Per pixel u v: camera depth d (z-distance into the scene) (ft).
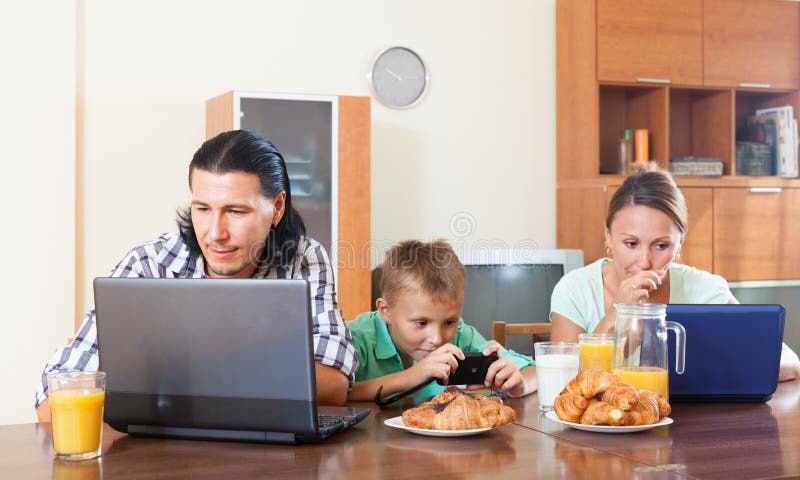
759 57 13.61
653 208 6.82
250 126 11.09
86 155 11.55
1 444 4.23
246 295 4.09
